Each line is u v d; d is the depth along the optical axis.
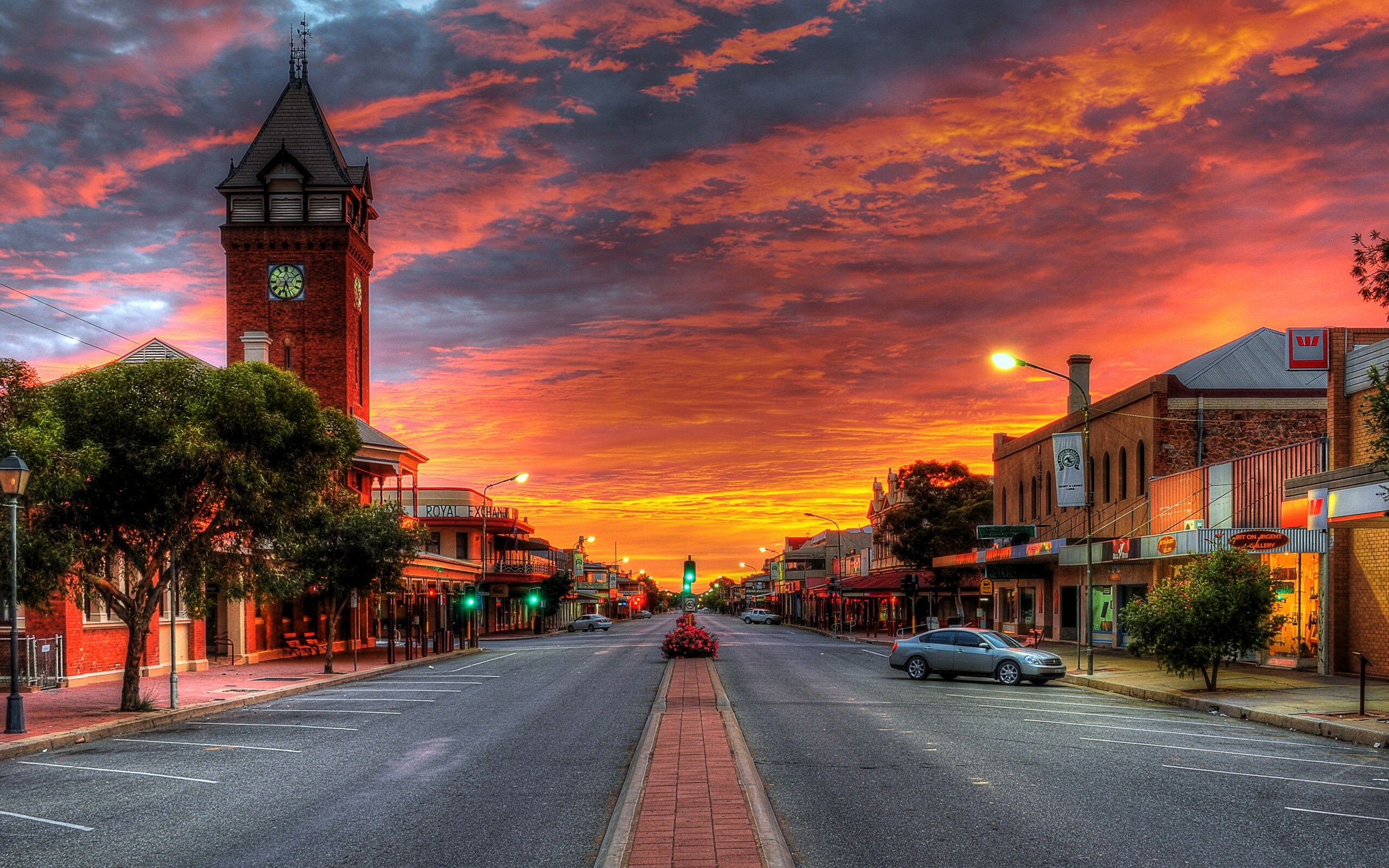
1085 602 44.91
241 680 29.77
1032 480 54.34
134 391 20.44
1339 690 23.48
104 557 20.97
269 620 41.50
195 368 21.52
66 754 15.76
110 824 10.34
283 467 21.88
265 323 61.16
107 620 28.95
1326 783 12.23
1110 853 8.86
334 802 11.24
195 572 21.25
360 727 18.44
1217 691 23.25
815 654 44.28
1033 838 9.41
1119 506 42.16
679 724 17.30
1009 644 28.92
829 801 11.09
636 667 34.78
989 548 55.62
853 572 110.62
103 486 20.14
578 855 8.89
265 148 63.16
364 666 36.91
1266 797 11.32
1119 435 42.66
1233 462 33.38
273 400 21.44
